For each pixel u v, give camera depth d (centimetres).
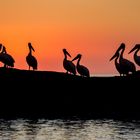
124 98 3997
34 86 4116
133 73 4141
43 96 4075
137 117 3447
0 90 4084
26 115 3522
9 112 3691
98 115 3534
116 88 4053
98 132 2836
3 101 4031
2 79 4147
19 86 4112
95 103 4009
